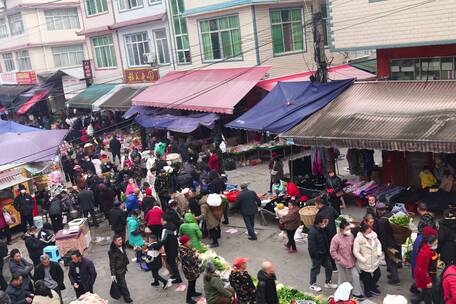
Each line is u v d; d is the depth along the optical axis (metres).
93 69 38.59
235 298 9.83
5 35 48.03
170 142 26.66
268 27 24.61
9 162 19.36
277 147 22.72
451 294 7.93
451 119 12.76
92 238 16.94
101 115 36.22
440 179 14.72
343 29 17.84
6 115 45.88
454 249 9.88
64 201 17.88
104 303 10.16
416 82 15.13
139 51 33.31
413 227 12.73
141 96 29.64
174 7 29.22
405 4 15.77
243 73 24.78
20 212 17.44
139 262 13.78
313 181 16.89
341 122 14.95
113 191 18.05
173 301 11.64
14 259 11.43
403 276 11.07
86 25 37.56
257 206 14.63
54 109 43.88
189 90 26.52
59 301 10.48
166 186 17.58
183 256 11.20
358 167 17.22
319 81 17.67
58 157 23.92
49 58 45.31
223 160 23.08
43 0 44.22
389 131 13.39
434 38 15.27
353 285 10.18
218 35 26.34
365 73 27.28
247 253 13.63
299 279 11.66
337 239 10.19
